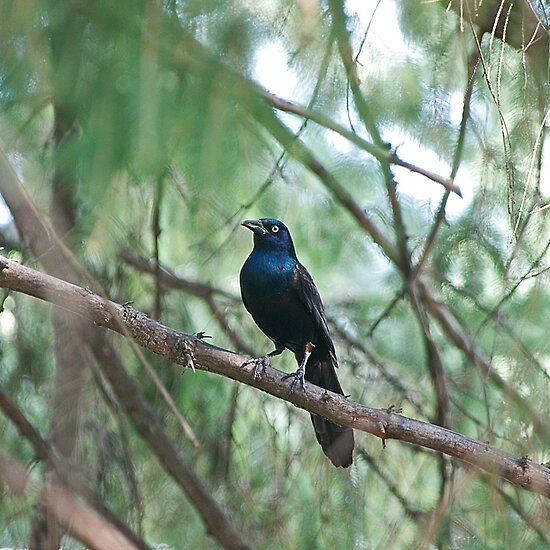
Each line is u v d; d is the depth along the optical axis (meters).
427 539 8.41
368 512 10.71
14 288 7.73
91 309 7.95
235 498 10.75
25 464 9.16
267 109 6.18
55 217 7.54
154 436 10.77
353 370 11.52
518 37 7.82
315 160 10.30
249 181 6.29
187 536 11.03
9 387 10.25
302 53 6.88
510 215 7.16
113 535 7.28
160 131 5.48
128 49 5.61
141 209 9.32
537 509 8.49
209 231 7.79
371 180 10.62
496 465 8.22
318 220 11.49
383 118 9.04
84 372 9.40
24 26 5.48
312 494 10.66
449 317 10.84
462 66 8.54
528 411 7.34
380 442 11.03
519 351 7.39
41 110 6.72
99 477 9.89
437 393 10.38
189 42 5.69
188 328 11.36
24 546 8.73
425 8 8.09
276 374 8.83
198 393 11.10
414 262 10.89
